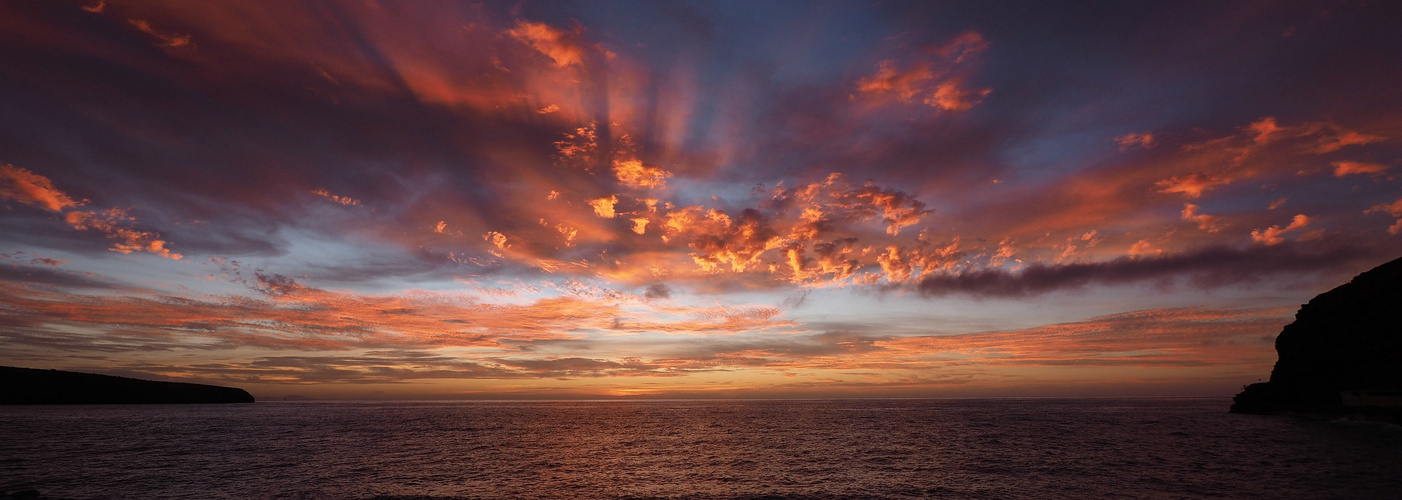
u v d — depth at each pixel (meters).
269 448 78.12
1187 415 144.88
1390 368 96.81
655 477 54.62
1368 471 50.69
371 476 54.62
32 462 63.12
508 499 44.28
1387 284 100.25
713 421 146.12
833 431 107.56
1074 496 42.94
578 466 62.00
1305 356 114.69
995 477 51.84
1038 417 150.88
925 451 72.75
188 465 61.31
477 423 137.62
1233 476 49.34
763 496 45.31
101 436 94.56
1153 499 41.31
